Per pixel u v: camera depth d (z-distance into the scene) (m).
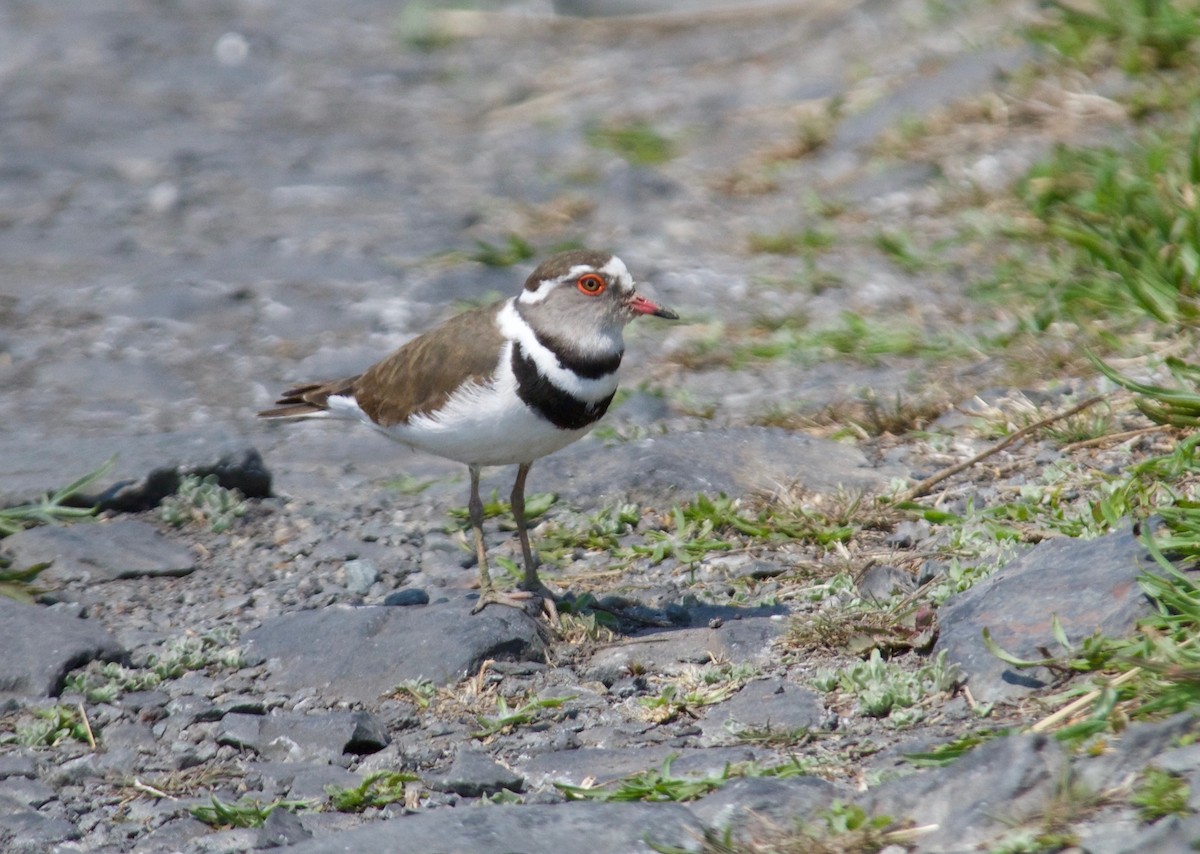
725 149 21.52
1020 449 12.07
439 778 8.30
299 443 14.41
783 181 20.02
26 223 20.66
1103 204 15.34
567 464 12.85
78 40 29.39
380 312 17.30
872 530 11.22
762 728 8.59
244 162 23.02
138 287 18.19
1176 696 7.46
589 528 11.75
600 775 8.27
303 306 17.56
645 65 25.97
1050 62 19.88
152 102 26.03
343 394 10.78
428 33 29.53
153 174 22.50
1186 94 18.02
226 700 9.41
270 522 12.48
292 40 29.69
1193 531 8.78
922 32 22.91
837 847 7.03
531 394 9.71
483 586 10.24
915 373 14.09
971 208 17.77
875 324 15.43
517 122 24.28
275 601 11.00
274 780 8.52
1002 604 8.94
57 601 10.98
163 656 9.97
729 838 7.19
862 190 18.97
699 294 17.09
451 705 9.23
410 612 10.11
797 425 13.38
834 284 16.78
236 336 16.91
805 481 12.02
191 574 11.55
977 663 8.57
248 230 20.19
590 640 9.94
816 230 18.22
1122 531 9.24
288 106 25.88
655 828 7.36
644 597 10.59
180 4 32.22
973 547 10.34
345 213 20.66
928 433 12.74
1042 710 8.08
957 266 16.66
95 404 15.29
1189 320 13.31
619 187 20.56
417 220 20.17
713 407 14.16
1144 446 11.50
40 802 8.38
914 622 9.29
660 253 18.41
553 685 9.41
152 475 12.54
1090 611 8.61
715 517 11.51
